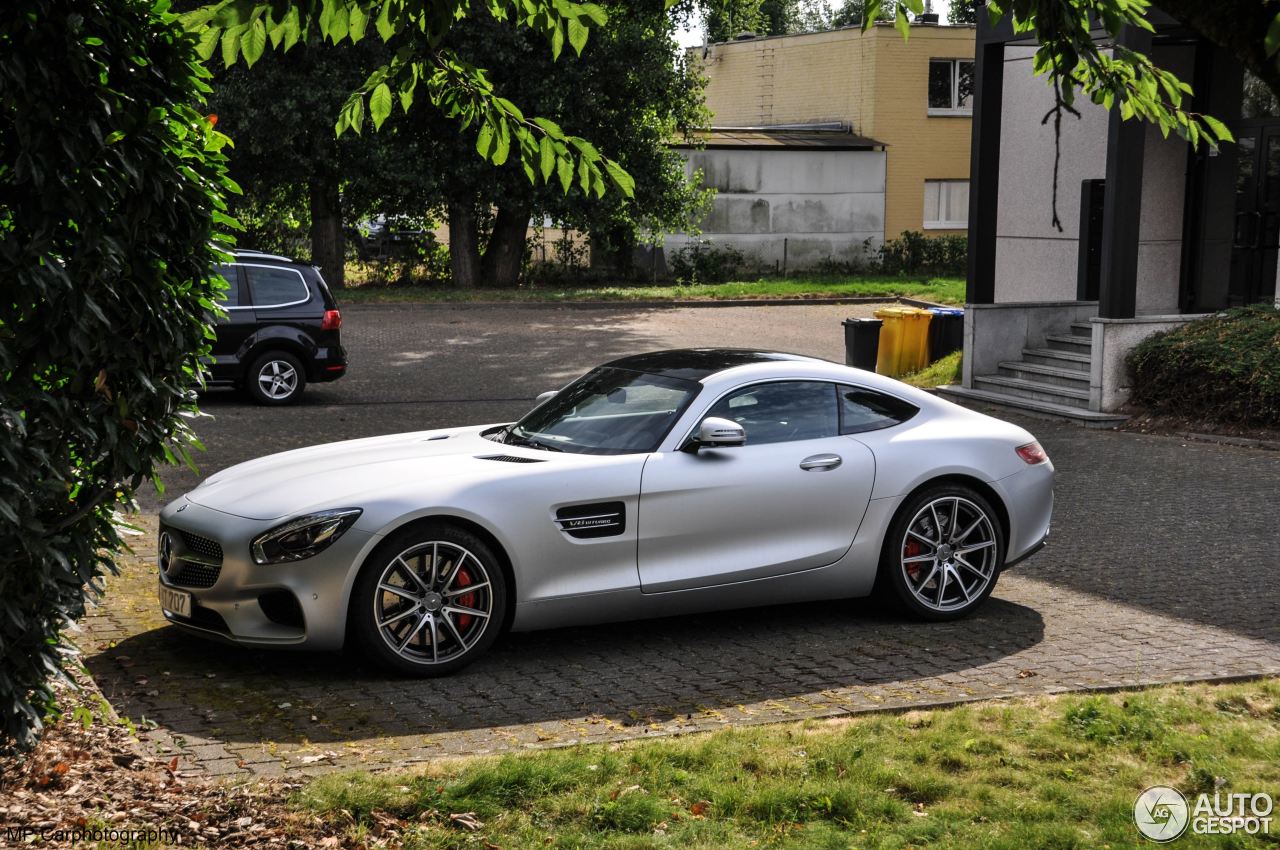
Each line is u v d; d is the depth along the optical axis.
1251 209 16.53
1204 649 6.29
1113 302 14.35
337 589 5.60
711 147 35.66
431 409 14.74
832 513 6.58
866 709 5.34
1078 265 17.73
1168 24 14.85
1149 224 17.17
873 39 37.53
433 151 29.55
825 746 4.71
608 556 6.12
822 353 21.33
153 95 4.21
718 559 6.36
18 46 3.81
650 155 31.09
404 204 30.97
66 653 4.47
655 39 30.42
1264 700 5.33
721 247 36.38
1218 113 16.80
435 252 33.44
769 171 36.53
